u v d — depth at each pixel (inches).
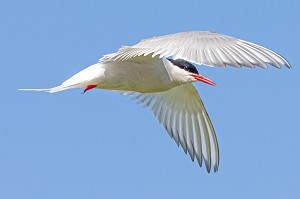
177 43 364.2
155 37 390.6
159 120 567.5
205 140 554.9
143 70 485.7
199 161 558.6
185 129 561.3
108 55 426.9
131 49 406.0
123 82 484.7
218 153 552.4
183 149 564.1
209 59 339.3
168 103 562.6
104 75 477.7
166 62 504.4
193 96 549.0
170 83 505.4
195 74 516.4
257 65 335.0
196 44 357.4
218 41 356.8
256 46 351.6
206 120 551.5
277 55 344.8
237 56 342.3
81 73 477.7
